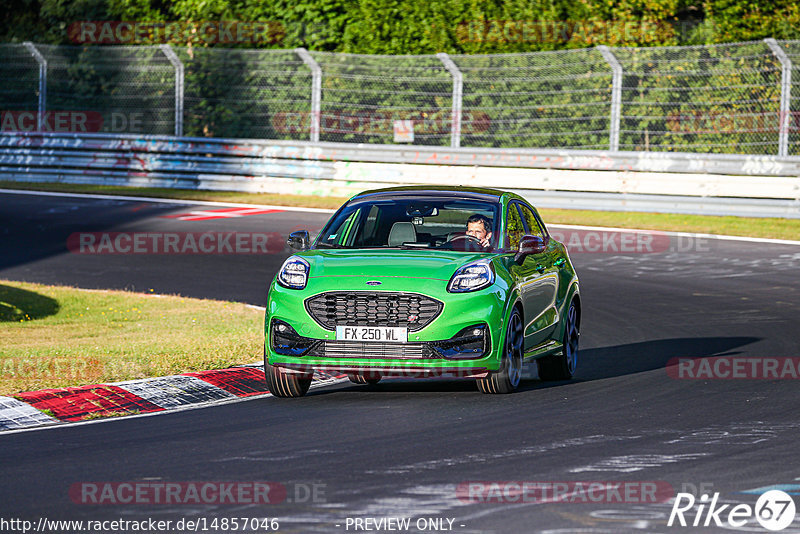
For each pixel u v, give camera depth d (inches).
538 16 4069.9
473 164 3922.2
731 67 3772.1
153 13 4621.1
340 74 4212.6
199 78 4488.2
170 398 1489.9
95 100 4660.4
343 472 1063.0
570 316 1718.8
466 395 1505.9
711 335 2028.8
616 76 3804.1
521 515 914.1
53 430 1300.4
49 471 1079.6
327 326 1433.3
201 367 1662.2
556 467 1078.4
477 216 1592.0
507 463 1096.2
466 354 1429.6
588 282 2637.8
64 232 3393.2
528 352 1552.7
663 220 3511.3
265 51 4367.6
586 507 936.3
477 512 922.7
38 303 2378.2
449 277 1439.5
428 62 4121.6
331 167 4121.6
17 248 3152.1
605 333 2084.2
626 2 3981.3
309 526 887.7
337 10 4355.3
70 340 1958.7
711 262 2871.6
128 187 4389.8
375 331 1419.8
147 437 1247.5
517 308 1517.0
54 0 4726.9
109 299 2437.3
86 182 4488.2
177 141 4367.6
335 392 1563.7
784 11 3983.8
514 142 4010.8
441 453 1142.3
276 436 1241.4
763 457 1118.4
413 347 1417.3
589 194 3718.0
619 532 870.4
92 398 1456.7
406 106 4151.1
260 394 1549.0
